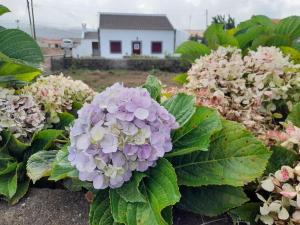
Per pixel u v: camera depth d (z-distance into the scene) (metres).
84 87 2.52
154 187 1.23
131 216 1.17
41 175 1.42
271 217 1.22
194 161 1.38
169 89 2.15
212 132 1.31
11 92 1.93
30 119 1.90
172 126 1.31
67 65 17.73
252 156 1.29
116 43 30.31
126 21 31.31
